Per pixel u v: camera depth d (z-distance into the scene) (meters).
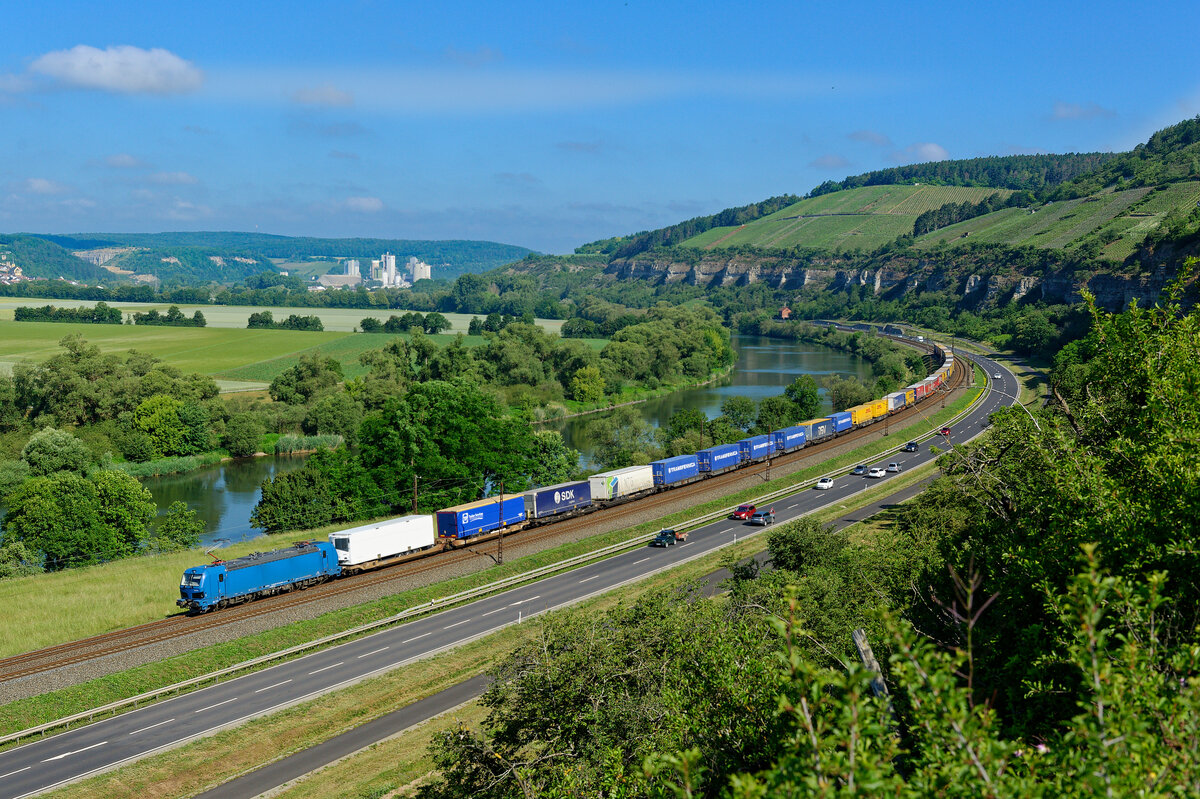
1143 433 19.25
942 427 135.50
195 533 82.25
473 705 46.03
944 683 9.70
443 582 65.44
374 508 92.19
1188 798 8.77
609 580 67.19
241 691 47.66
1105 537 16.36
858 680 9.70
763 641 25.23
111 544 77.81
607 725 25.72
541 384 182.88
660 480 96.19
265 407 151.12
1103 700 9.53
